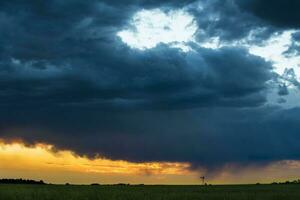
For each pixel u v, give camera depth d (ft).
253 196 149.79
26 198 127.03
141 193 156.66
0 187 177.68
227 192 180.45
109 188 215.72
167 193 160.97
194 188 237.04
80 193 145.48
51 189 169.68
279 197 147.43
